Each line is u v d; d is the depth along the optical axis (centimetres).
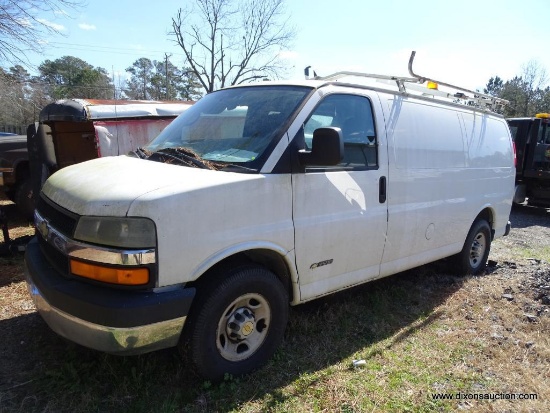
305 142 315
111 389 282
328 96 338
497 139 558
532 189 1220
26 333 351
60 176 320
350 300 438
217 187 265
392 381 308
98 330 239
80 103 654
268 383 296
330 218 331
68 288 249
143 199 240
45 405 265
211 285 272
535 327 405
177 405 267
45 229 287
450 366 332
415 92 446
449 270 544
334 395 288
